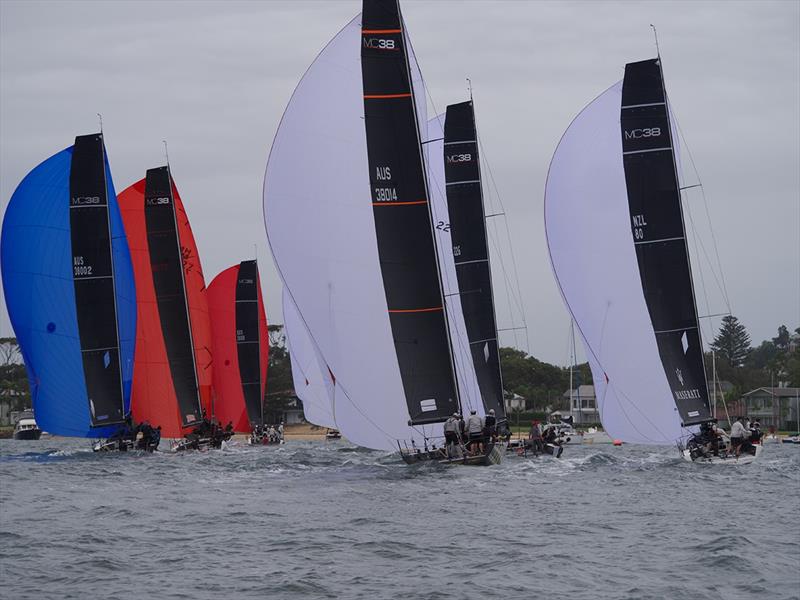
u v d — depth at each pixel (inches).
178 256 4808.1
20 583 1530.5
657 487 2770.7
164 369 4746.6
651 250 3538.4
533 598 1448.1
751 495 2603.3
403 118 2910.9
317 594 1466.5
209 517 2156.7
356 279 2913.4
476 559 1704.0
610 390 3597.4
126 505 2375.7
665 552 1765.5
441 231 4247.0
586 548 1803.6
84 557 1710.1
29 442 7490.2
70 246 4124.0
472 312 4234.7
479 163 4271.7
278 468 3496.6
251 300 6131.9
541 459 3811.5
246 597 1449.3
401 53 2910.9
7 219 4015.8
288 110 2930.6
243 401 6107.3
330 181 2923.2
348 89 2942.9
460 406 2952.8
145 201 4788.4
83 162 4138.8
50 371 4114.2
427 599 1441.9
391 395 2920.8
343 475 3095.5
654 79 3538.4
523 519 2129.7
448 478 2871.6
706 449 3494.1
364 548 1792.6
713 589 1502.2
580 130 3609.7
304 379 6058.1
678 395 3516.2
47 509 2316.7
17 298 4055.1
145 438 4394.7
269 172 2925.7
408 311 2903.5
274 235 2925.7
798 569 1636.3
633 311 3558.1
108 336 4195.4
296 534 1932.8
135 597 1448.1
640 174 3540.8
